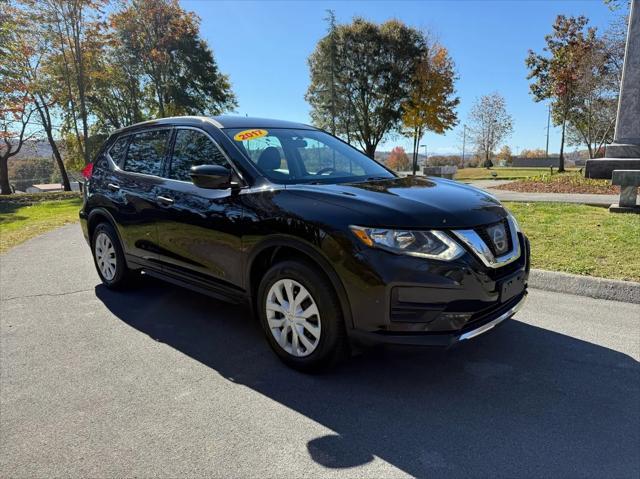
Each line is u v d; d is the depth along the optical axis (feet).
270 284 10.73
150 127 15.35
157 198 13.73
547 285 16.01
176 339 12.76
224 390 9.97
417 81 100.68
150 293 16.96
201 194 12.37
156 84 101.81
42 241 28.58
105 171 16.71
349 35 106.52
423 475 7.22
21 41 72.38
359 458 7.66
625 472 7.16
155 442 8.21
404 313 8.88
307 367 10.36
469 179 78.43
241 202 11.20
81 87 75.10
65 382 10.44
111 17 83.71
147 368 11.06
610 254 17.46
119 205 15.44
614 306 14.26
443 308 8.82
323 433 8.38
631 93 41.37
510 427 8.40
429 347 8.89
